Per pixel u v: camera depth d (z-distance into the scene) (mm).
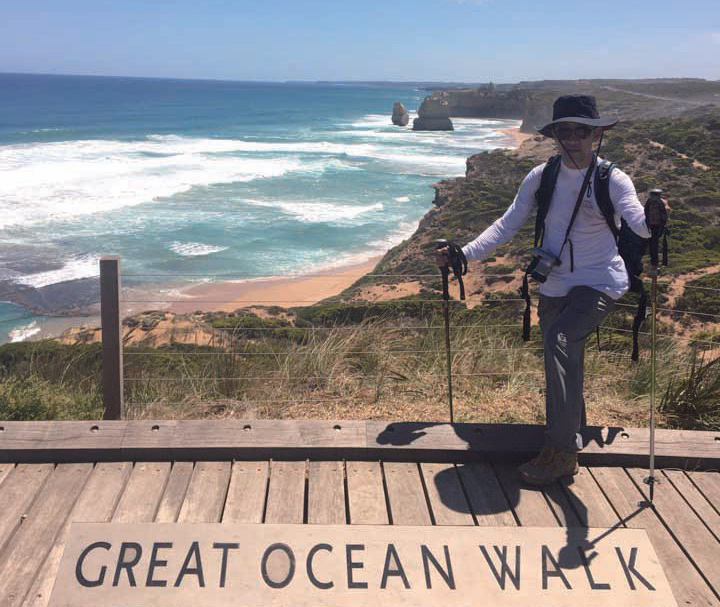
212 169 48906
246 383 5105
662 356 5395
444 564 2600
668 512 2943
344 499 2971
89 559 2555
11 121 101938
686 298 13031
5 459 3154
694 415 4402
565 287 3068
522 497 3020
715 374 4691
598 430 3445
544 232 3119
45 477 3057
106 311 4055
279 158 60375
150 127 97188
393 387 4879
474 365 5277
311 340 5770
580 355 3041
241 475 3113
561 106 2922
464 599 2477
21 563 2553
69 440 3203
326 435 3303
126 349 6324
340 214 34844
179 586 2484
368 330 5918
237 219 32375
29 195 34594
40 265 23047
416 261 21984
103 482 3029
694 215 23141
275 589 2488
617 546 2703
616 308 9289
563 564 2615
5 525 2734
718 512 2967
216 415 4566
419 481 3113
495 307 8805
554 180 3035
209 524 2709
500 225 3203
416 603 2453
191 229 29703
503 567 2598
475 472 3195
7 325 17391
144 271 22875
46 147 60906
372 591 2492
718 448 3324
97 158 52750
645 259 17422
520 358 5516
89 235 27656
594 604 2475
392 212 36125
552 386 2977
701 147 34781
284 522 2807
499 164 38406
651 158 34344
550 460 3115
